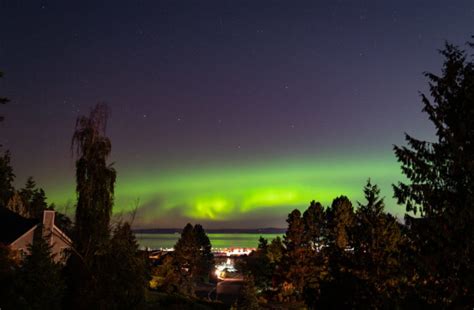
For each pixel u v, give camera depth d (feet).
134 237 95.14
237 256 521.24
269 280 221.46
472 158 41.16
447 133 42.42
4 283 76.07
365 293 69.82
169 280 197.47
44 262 78.84
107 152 111.04
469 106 43.19
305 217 242.78
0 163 203.41
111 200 108.17
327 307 73.00
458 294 41.04
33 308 73.36
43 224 113.50
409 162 43.68
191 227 321.73
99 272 86.43
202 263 345.51
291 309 181.37
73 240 98.48
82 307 83.15
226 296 261.03
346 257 79.66
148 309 94.17
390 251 74.43
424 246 43.75
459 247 40.32
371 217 82.53
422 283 44.86
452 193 42.34
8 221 125.39
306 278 201.16
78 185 107.04
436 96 44.96
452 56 45.29
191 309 135.54
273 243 257.34
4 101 109.81
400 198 43.88
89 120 111.34
